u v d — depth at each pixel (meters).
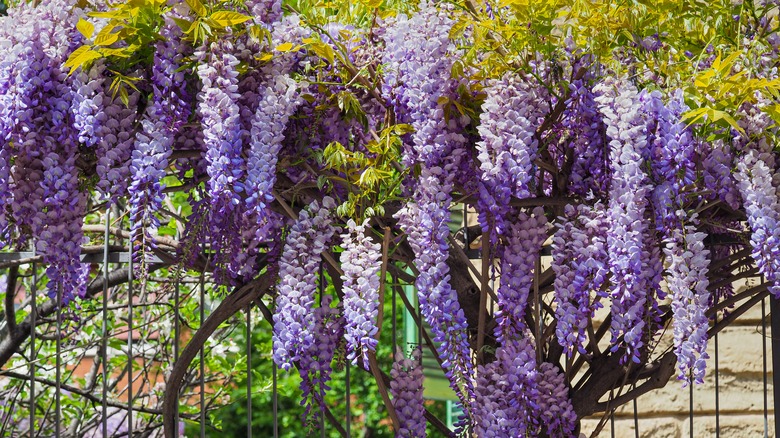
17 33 2.46
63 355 5.12
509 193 2.49
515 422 2.68
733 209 2.60
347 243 2.58
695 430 4.33
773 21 3.04
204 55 2.47
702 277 2.45
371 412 12.80
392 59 2.58
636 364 2.94
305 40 2.56
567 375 2.84
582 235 2.50
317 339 2.76
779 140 2.58
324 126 2.77
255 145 2.50
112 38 2.43
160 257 2.93
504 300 2.66
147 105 2.63
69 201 2.56
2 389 5.29
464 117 2.58
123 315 5.47
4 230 2.61
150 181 2.50
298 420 13.41
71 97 2.50
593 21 2.57
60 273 2.59
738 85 2.44
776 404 3.03
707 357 2.42
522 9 2.57
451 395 4.82
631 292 2.46
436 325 2.57
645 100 2.48
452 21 2.56
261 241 2.73
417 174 2.61
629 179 2.43
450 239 2.83
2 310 5.19
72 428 5.21
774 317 3.03
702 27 2.93
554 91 2.70
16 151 2.54
